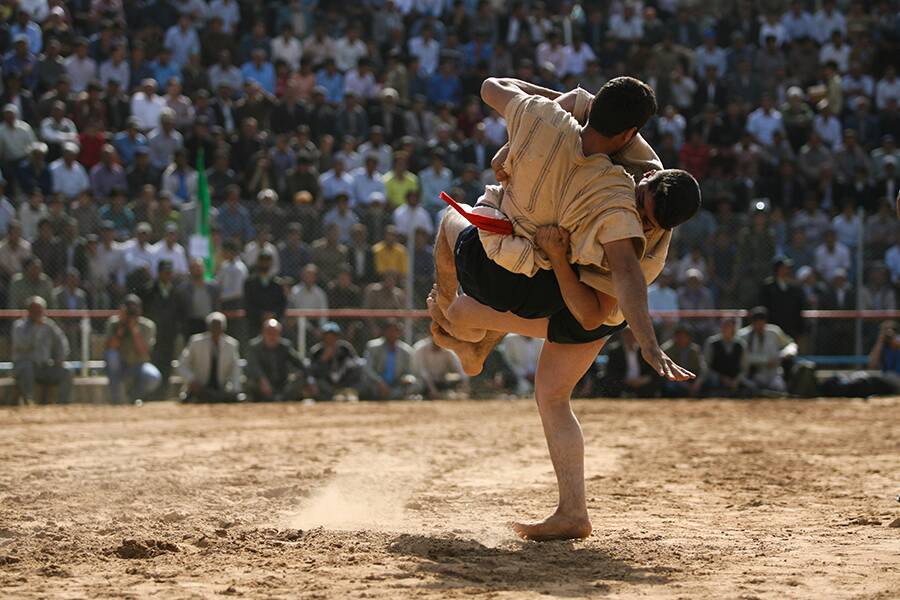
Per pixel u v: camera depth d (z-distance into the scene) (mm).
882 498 13258
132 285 30094
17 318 29062
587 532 10195
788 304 33188
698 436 21281
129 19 39812
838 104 44000
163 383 30062
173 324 29953
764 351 31547
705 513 12219
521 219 9836
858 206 39906
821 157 40562
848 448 19266
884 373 32906
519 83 10352
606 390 30781
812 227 35375
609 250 9273
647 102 9516
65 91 34812
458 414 26016
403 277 32625
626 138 9633
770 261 34406
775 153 41219
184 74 38125
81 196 30422
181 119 36156
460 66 42875
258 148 35500
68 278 29578
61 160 33031
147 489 13711
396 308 32031
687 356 30750
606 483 14750
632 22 46000
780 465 16859
